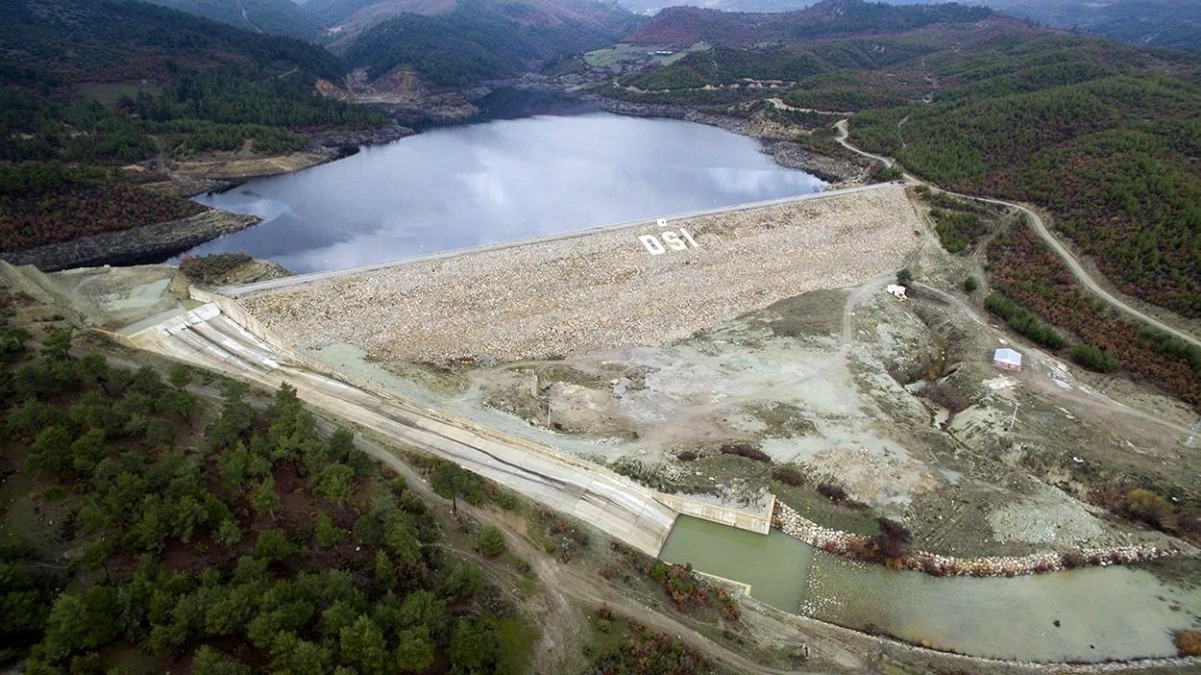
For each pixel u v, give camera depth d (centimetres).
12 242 10794
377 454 6094
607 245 10619
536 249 10194
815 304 9994
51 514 4666
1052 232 11275
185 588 4081
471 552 5116
